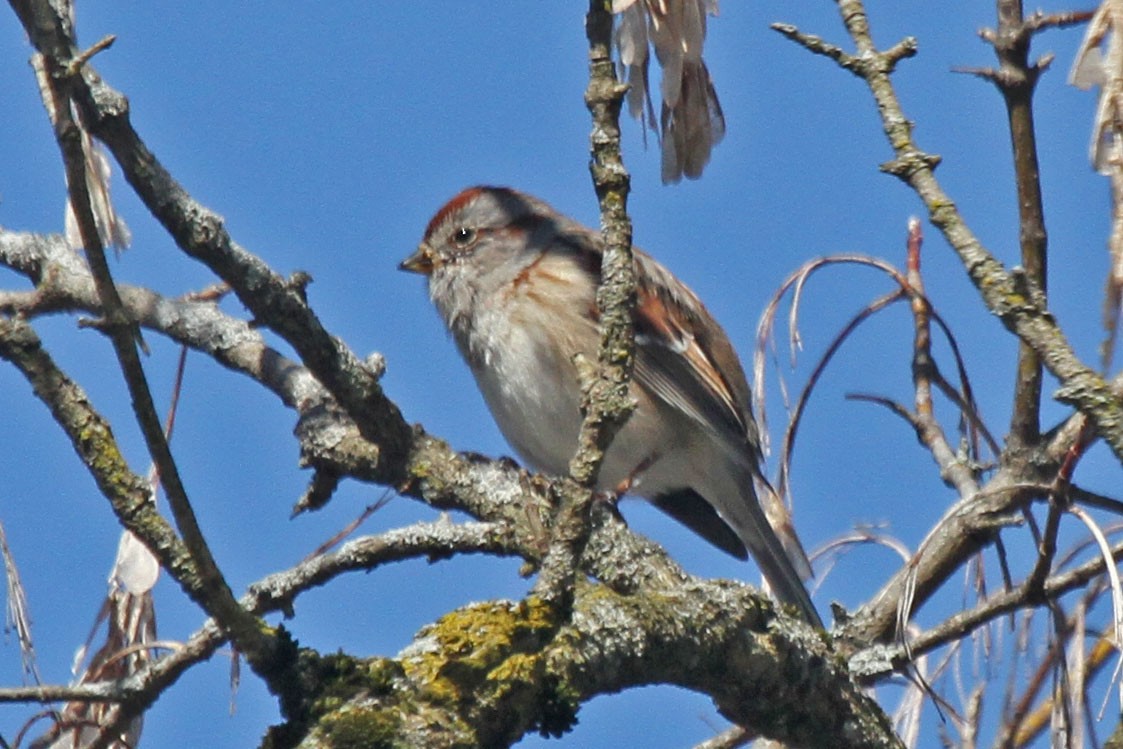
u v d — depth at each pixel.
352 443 7.46
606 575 6.46
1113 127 5.18
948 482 8.21
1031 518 7.69
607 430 5.31
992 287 5.73
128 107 6.08
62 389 5.39
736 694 6.20
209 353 7.95
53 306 7.79
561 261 10.31
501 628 5.33
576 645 5.47
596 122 5.41
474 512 7.18
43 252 7.91
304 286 6.84
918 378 8.62
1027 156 6.67
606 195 5.36
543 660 5.30
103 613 6.79
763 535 10.38
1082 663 6.46
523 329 10.19
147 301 8.02
